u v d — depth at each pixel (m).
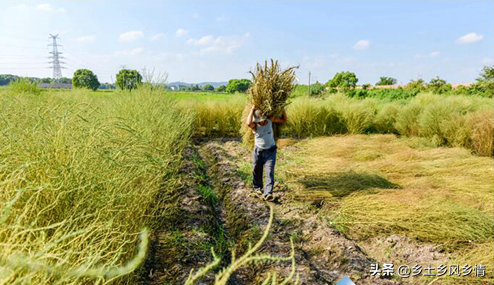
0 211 1.89
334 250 3.65
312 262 3.55
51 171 2.39
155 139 4.95
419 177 5.96
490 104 9.77
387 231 4.12
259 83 4.99
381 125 11.20
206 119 11.50
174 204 4.18
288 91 5.14
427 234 3.91
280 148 8.79
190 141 9.95
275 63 5.14
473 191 5.10
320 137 10.09
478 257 3.38
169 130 6.15
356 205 4.72
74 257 1.91
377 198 4.82
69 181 2.34
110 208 2.53
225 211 5.03
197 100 12.52
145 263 3.06
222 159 7.61
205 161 8.02
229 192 5.52
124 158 3.14
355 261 3.43
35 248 1.75
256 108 5.09
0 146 2.55
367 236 4.07
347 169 6.25
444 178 5.73
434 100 11.92
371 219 4.35
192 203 4.53
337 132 10.98
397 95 25.88
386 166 6.44
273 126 5.43
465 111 9.66
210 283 2.88
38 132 2.70
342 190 5.30
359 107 11.03
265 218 4.46
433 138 8.88
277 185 5.69
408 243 3.82
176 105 10.47
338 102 11.74
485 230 3.86
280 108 5.08
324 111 10.95
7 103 4.21
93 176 2.55
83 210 2.27
